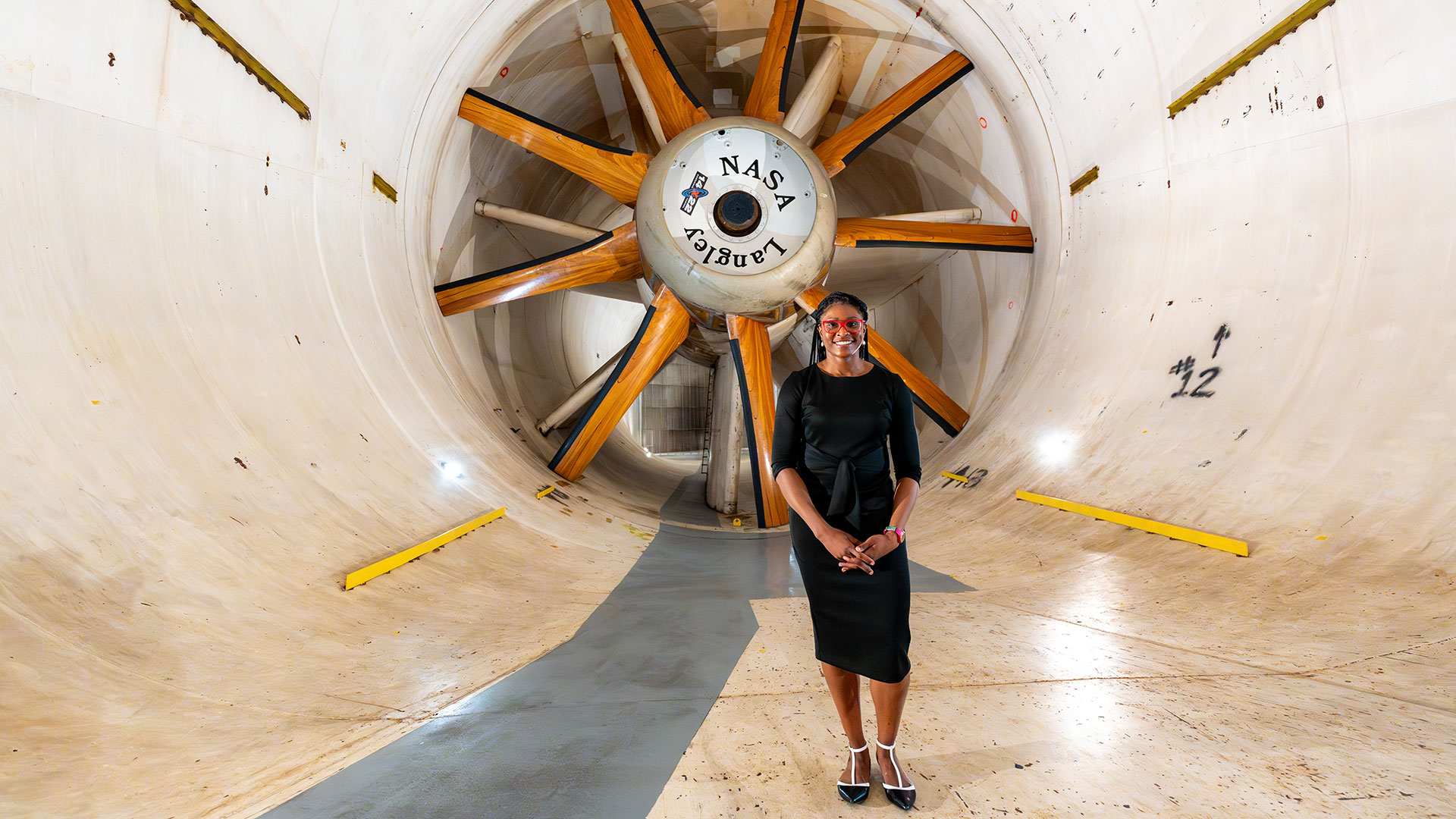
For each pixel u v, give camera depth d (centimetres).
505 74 1187
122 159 575
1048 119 1063
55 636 347
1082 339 964
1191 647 406
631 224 1078
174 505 479
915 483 256
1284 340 667
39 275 492
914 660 406
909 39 1211
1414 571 434
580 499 1076
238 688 364
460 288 1099
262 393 642
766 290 982
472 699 368
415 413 854
